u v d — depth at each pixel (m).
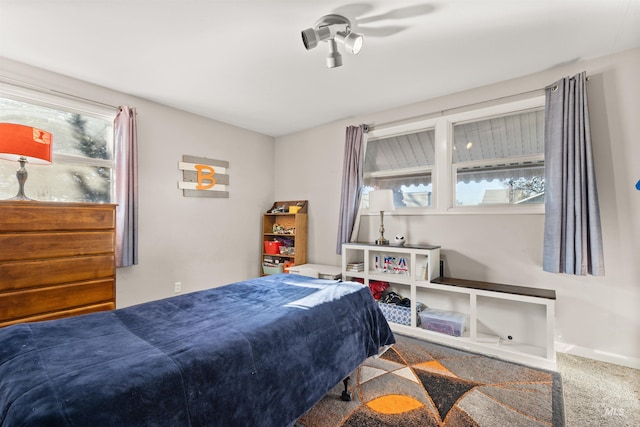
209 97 3.15
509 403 1.77
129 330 1.29
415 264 2.87
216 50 2.27
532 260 2.61
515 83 2.72
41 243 1.99
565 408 1.73
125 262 2.88
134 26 1.97
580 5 1.78
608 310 2.31
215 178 3.84
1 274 1.84
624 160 2.25
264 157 4.52
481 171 2.98
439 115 3.14
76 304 2.13
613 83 2.30
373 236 3.59
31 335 1.20
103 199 2.99
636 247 2.21
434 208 3.19
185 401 0.96
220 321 1.41
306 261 4.20
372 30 2.04
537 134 2.73
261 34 2.08
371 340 1.93
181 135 3.50
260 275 4.41
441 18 1.92
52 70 2.56
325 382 1.50
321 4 1.79
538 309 2.54
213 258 3.81
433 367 2.21
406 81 2.79
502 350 2.40
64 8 1.78
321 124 4.08
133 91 2.99
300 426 1.57
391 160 3.60
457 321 2.68
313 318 1.56
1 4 1.73
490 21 1.94
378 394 1.86
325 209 4.06
